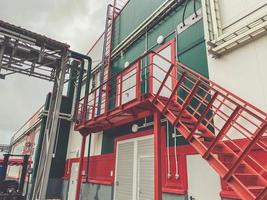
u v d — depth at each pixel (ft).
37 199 30.73
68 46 36.63
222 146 15.93
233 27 20.52
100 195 35.17
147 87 31.24
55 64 38.40
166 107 18.66
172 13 29.86
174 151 23.36
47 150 32.42
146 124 28.81
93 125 32.96
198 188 19.93
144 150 28.32
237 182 11.94
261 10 18.65
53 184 50.49
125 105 24.54
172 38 28.58
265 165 15.40
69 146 53.11
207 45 21.66
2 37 33.71
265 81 17.02
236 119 18.10
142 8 37.32
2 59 33.19
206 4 23.02
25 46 34.83
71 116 52.03
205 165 19.84
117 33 44.86
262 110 16.74
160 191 17.63
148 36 33.94
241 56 19.13
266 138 15.64
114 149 35.04
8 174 99.09
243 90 18.37
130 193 28.84
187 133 16.20
